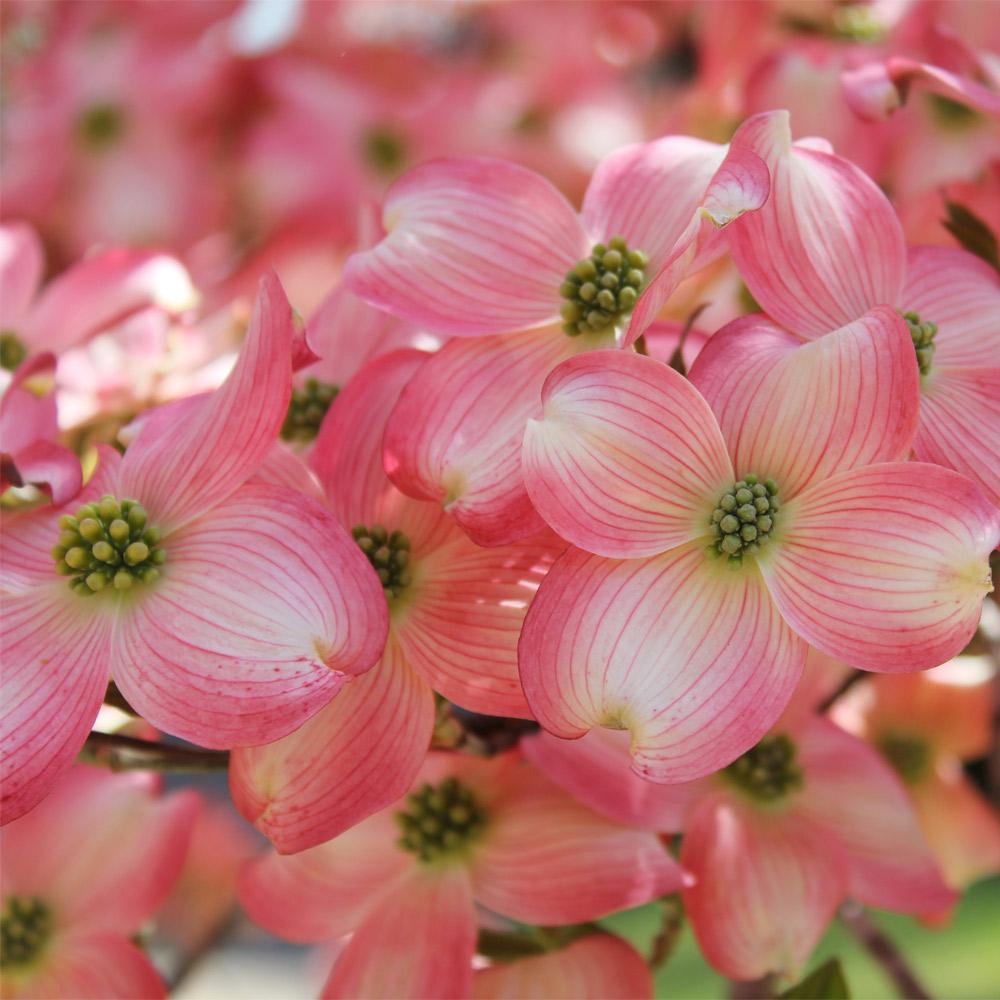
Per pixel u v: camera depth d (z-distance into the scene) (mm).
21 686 678
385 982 713
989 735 845
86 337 790
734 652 668
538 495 664
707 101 884
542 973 718
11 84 1090
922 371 697
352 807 679
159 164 1011
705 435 671
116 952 746
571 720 667
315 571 672
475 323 703
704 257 692
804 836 733
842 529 667
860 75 759
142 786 764
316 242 982
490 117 1038
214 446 688
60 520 695
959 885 836
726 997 781
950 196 785
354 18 1094
